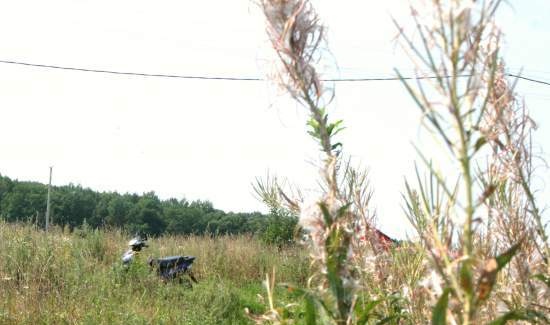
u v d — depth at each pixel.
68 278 11.43
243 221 56.88
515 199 2.78
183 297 12.06
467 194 1.83
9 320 9.46
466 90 1.86
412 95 1.86
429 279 2.17
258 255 18.08
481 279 1.82
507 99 2.31
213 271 17.00
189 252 18.70
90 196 64.69
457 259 1.85
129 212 63.59
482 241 2.63
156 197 65.56
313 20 2.56
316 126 2.94
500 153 2.71
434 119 1.84
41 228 15.76
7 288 10.88
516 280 2.71
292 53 2.53
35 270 11.62
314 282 3.03
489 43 2.10
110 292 10.72
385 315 3.01
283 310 2.72
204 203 65.31
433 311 1.96
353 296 2.52
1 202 62.22
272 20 2.55
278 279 15.20
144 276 12.62
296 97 2.55
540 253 2.78
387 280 3.12
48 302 10.26
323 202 2.59
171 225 62.88
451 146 1.83
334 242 2.53
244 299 12.15
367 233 3.21
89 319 9.55
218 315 11.11
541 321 2.41
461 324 2.03
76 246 13.84
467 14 1.87
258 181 4.15
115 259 15.41
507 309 2.62
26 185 63.56
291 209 2.87
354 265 2.70
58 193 63.78
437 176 1.88
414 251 2.80
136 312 10.40
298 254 16.03
